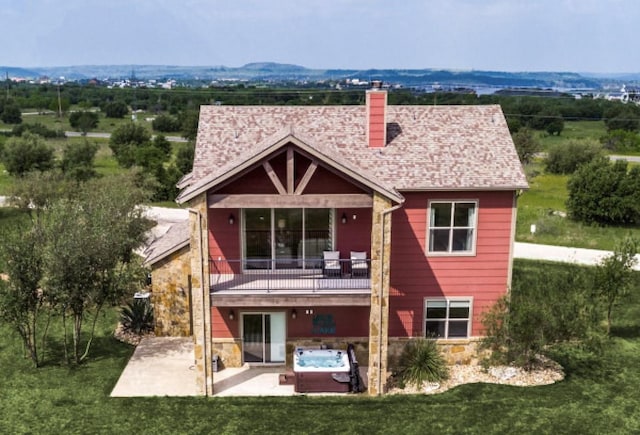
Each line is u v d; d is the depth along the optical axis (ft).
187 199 55.88
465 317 67.31
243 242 64.69
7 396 58.29
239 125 69.36
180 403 58.03
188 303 73.51
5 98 424.46
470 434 53.21
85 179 167.43
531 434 53.26
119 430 52.95
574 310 63.26
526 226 140.46
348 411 57.11
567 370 66.28
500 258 65.87
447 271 65.82
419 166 64.54
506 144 67.67
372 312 59.16
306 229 64.75
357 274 63.67
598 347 67.51
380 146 66.90
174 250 71.72
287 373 64.95
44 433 52.08
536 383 63.00
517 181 63.21
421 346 64.34
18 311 61.31
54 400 57.82
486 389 61.62
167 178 172.14
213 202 56.59
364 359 67.46
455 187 62.39
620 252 76.07
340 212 64.28
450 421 55.31
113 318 79.41
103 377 62.85
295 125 69.51
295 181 61.31
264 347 67.05
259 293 59.06
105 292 64.13
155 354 68.90
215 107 71.61
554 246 122.52
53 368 64.59
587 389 61.67
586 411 57.21
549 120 333.21
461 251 65.57
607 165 151.43
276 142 54.70
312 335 66.64
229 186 61.11
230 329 66.08
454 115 71.31
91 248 61.57
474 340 67.56
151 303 76.54
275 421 55.06
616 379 64.03
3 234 65.26
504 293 66.74
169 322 74.08
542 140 306.76
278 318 66.23
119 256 69.00
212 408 57.26
